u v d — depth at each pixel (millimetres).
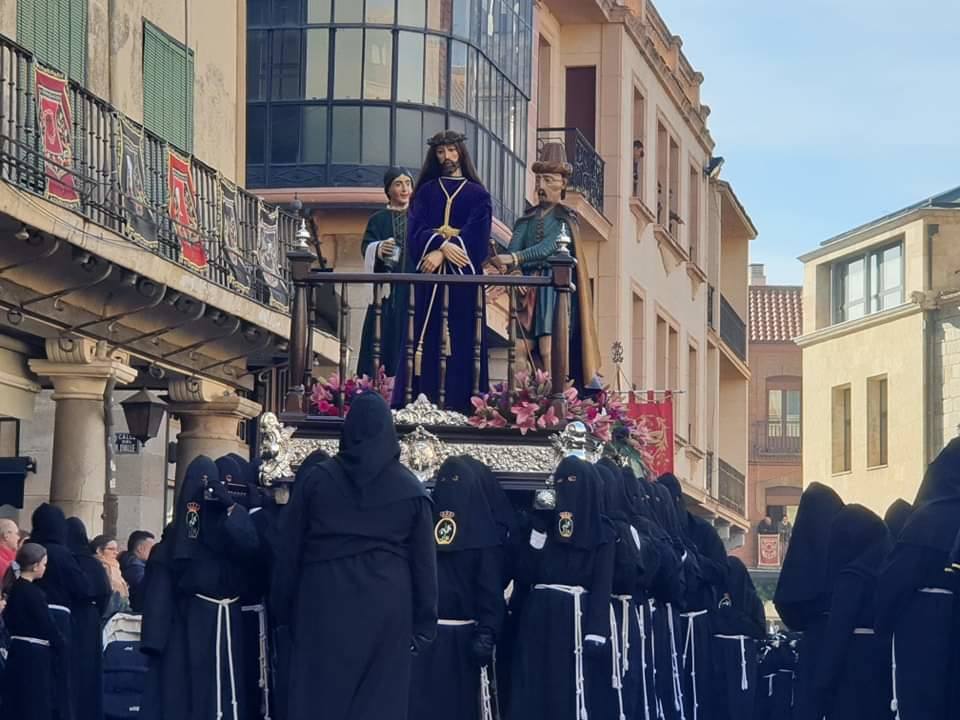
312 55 22672
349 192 22375
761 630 15219
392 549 9359
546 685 10609
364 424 9438
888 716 10633
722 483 41750
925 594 10227
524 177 26016
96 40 18109
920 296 43188
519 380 11297
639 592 11773
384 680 9258
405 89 22766
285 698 10219
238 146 21828
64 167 14969
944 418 43125
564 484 10648
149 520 21703
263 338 19969
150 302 17484
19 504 17969
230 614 10648
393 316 12672
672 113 36062
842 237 46406
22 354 17766
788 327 64188
